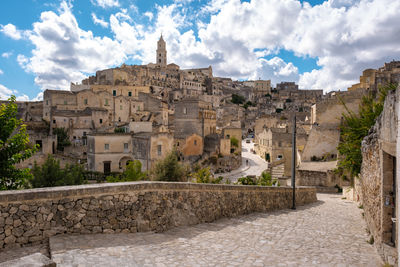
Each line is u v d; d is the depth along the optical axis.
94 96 78.44
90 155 49.47
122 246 8.23
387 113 8.66
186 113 66.75
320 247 9.55
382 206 8.88
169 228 11.25
